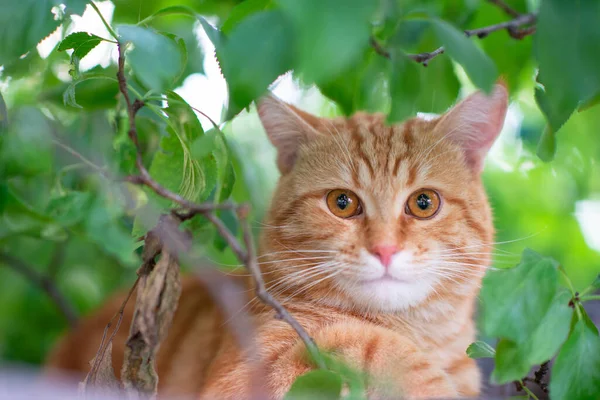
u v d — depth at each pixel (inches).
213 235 21.1
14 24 18.0
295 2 13.7
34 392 17.5
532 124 29.6
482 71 16.5
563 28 16.4
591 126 27.0
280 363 20.2
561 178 32.2
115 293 27.0
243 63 16.3
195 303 23.7
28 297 28.7
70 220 21.2
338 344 20.4
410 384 19.9
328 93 21.7
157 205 20.2
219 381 20.5
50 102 22.5
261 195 26.1
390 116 17.6
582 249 33.3
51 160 20.5
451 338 22.7
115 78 19.7
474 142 23.4
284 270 22.6
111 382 18.3
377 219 22.3
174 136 20.0
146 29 17.6
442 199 22.6
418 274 22.0
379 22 18.9
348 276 22.1
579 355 17.6
